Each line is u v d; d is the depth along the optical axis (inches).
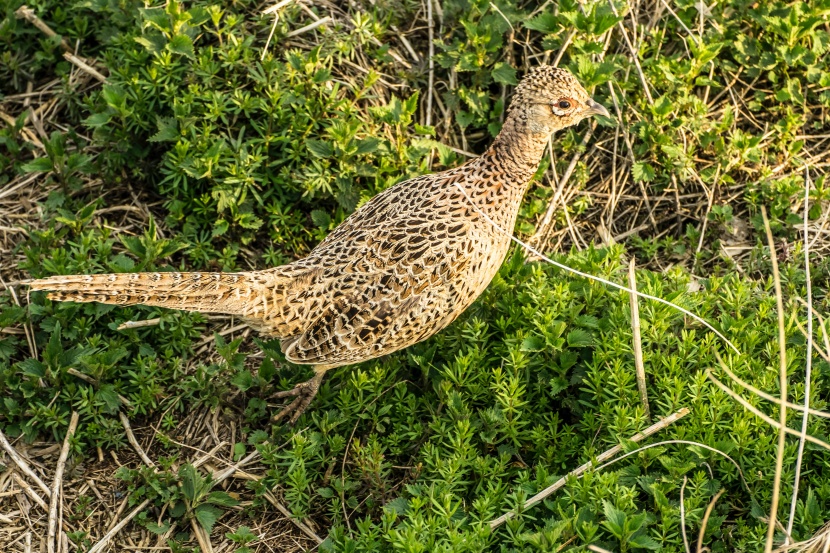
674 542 246.1
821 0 355.3
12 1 362.3
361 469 275.7
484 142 363.6
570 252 326.6
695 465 259.4
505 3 357.7
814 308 308.3
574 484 253.1
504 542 249.4
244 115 338.0
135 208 340.2
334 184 331.9
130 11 351.9
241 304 272.5
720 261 341.1
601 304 300.2
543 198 347.6
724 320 293.3
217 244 334.3
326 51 351.9
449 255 279.3
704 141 351.6
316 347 277.6
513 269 312.3
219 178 325.1
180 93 333.4
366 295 277.0
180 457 292.2
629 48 353.4
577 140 355.9
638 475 260.4
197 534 273.4
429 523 247.4
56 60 368.5
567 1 338.6
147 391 294.7
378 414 287.1
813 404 273.1
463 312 304.8
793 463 263.1
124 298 266.7
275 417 295.0
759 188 349.7
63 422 288.5
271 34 343.0
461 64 344.2
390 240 280.8
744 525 253.4
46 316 305.9
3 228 331.3
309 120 335.0
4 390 293.4
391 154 335.3
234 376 297.9
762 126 367.9
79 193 342.6
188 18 331.9
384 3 368.5
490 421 274.2
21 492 279.6
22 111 362.6
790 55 352.5
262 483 278.2
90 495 281.4
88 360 290.2
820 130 367.6
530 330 290.5
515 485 272.8
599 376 277.3
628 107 356.8
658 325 287.6
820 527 247.4
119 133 331.3
